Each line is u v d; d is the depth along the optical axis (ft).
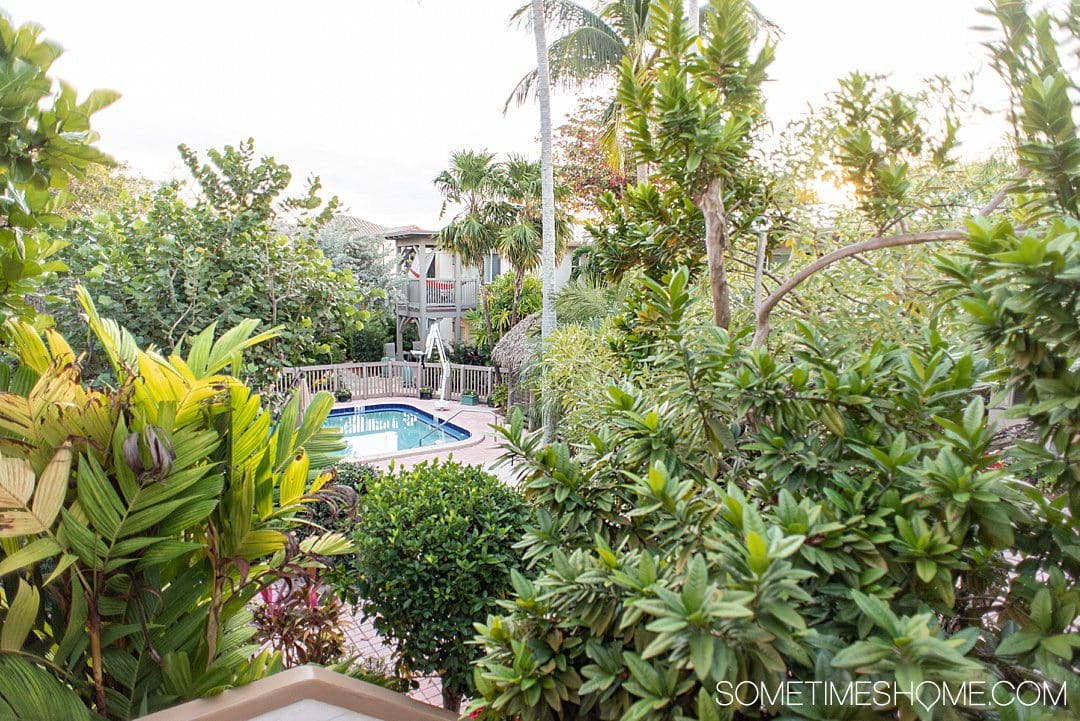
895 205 8.09
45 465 6.56
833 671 4.11
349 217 82.02
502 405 55.83
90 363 13.93
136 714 6.82
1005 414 4.71
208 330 8.43
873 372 5.95
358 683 7.90
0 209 6.68
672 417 6.90
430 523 12.10
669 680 4.42
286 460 8.47
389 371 64.03
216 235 15.71
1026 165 5.34
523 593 6.04
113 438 6.77
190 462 6.84
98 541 6.41
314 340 17.67
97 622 6.52
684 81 8.02
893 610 4.77
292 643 10.83
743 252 11.35
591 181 63.26
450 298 74.23
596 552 6.76
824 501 5.38
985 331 4.68
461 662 11.55
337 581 12.62
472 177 61.82
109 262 14.32
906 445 5.68
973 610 5.12
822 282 9.73
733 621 4.00
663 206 11.06
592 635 5.50
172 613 7.33
